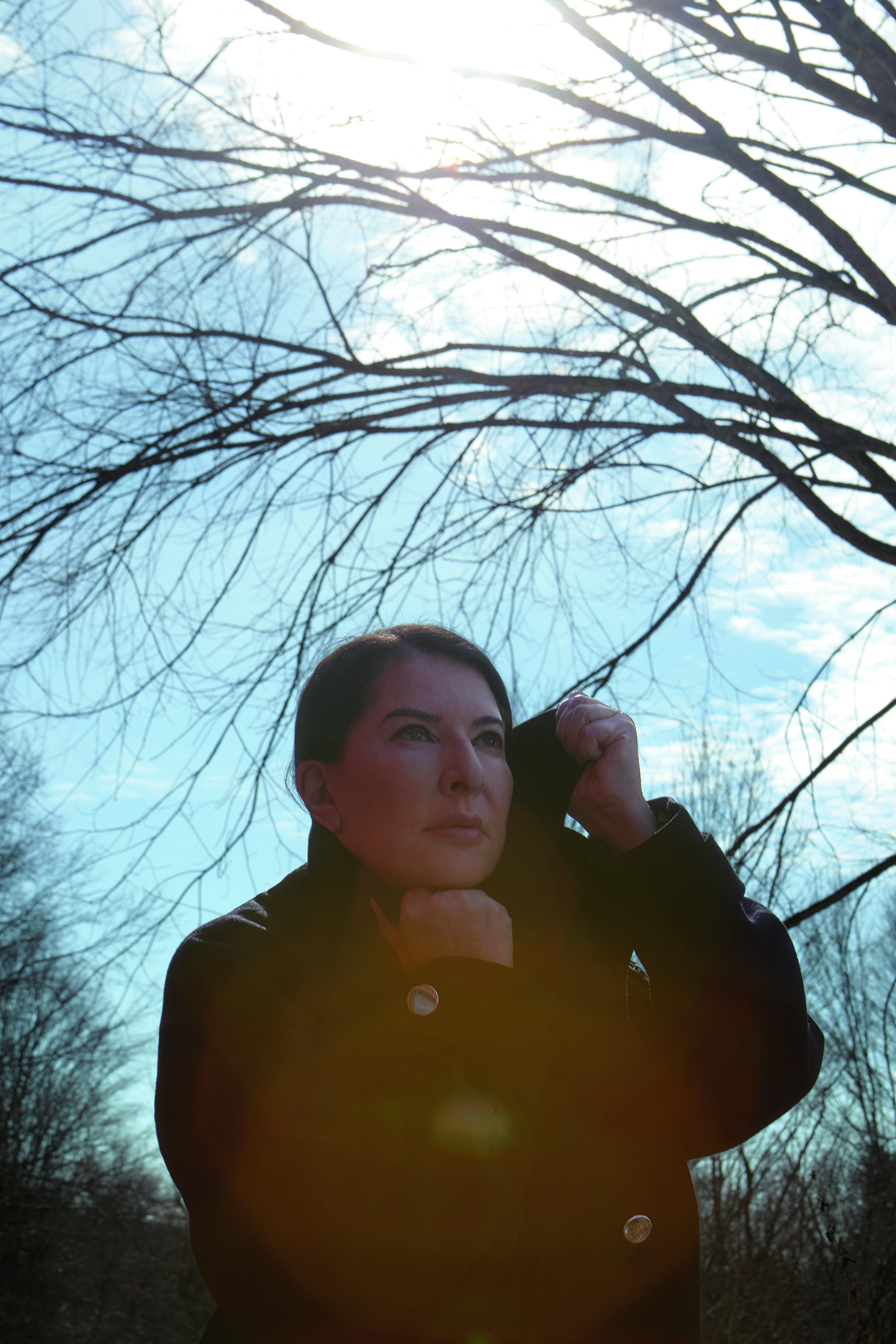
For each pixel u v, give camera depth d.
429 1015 1.07
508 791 1.26
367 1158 0.96
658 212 3.39
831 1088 5.45
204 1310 12.15
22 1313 12.52
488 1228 0.98
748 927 1.26
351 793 1.23
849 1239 4.97
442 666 1.26
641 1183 1.17
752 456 3.27
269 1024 1.05
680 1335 1.14
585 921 1.28
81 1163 12.91
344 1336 1.00
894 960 3.51
